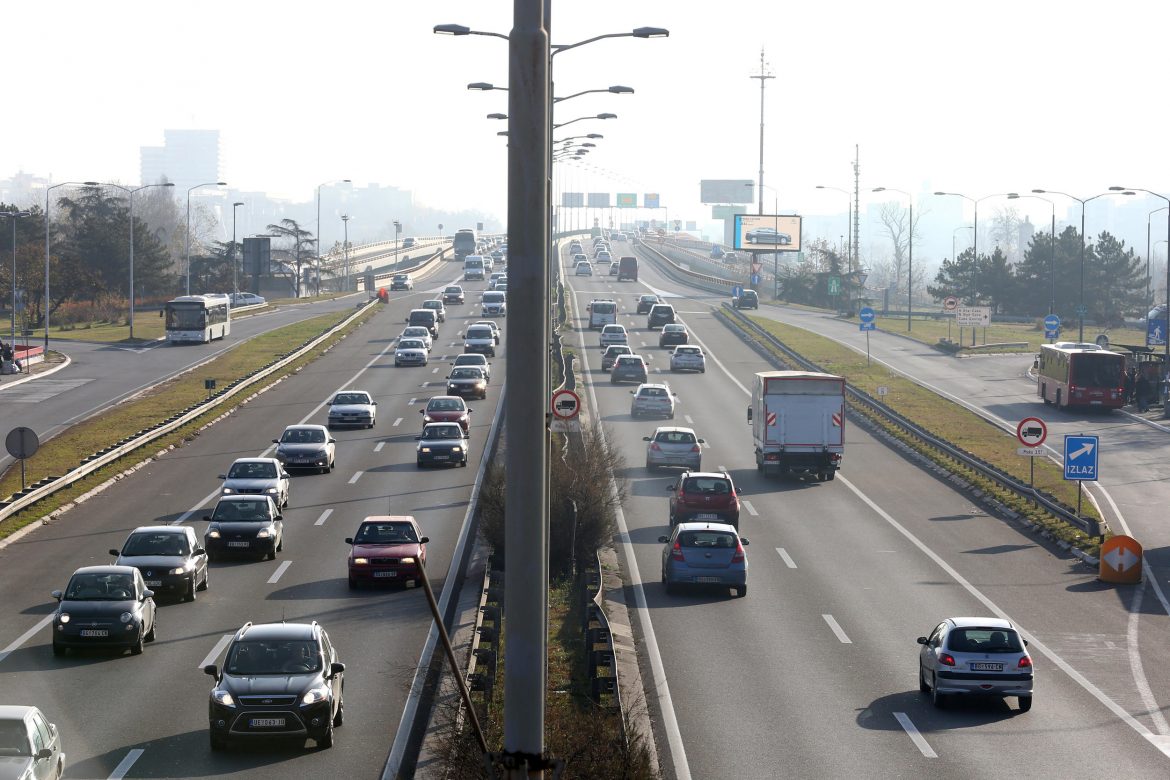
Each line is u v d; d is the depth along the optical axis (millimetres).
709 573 37312
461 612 34812
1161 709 27391
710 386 92062
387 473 59594
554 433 48000
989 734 25344
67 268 143500
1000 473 55625
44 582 38812
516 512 11695
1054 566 43125
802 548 45125
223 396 79750
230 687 23531
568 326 129875
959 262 179875
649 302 147125
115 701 26594
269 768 22375
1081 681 29750
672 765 23047
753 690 28250
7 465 60250
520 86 11680
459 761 18781
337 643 31688
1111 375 79812
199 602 36469
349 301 167500
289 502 52688
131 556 36469
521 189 11680
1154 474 60750
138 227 188250
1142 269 180250
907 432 70750
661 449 60000
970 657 26766
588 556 40156
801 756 23672
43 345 111500
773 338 117688
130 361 102062
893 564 42812
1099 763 23516
